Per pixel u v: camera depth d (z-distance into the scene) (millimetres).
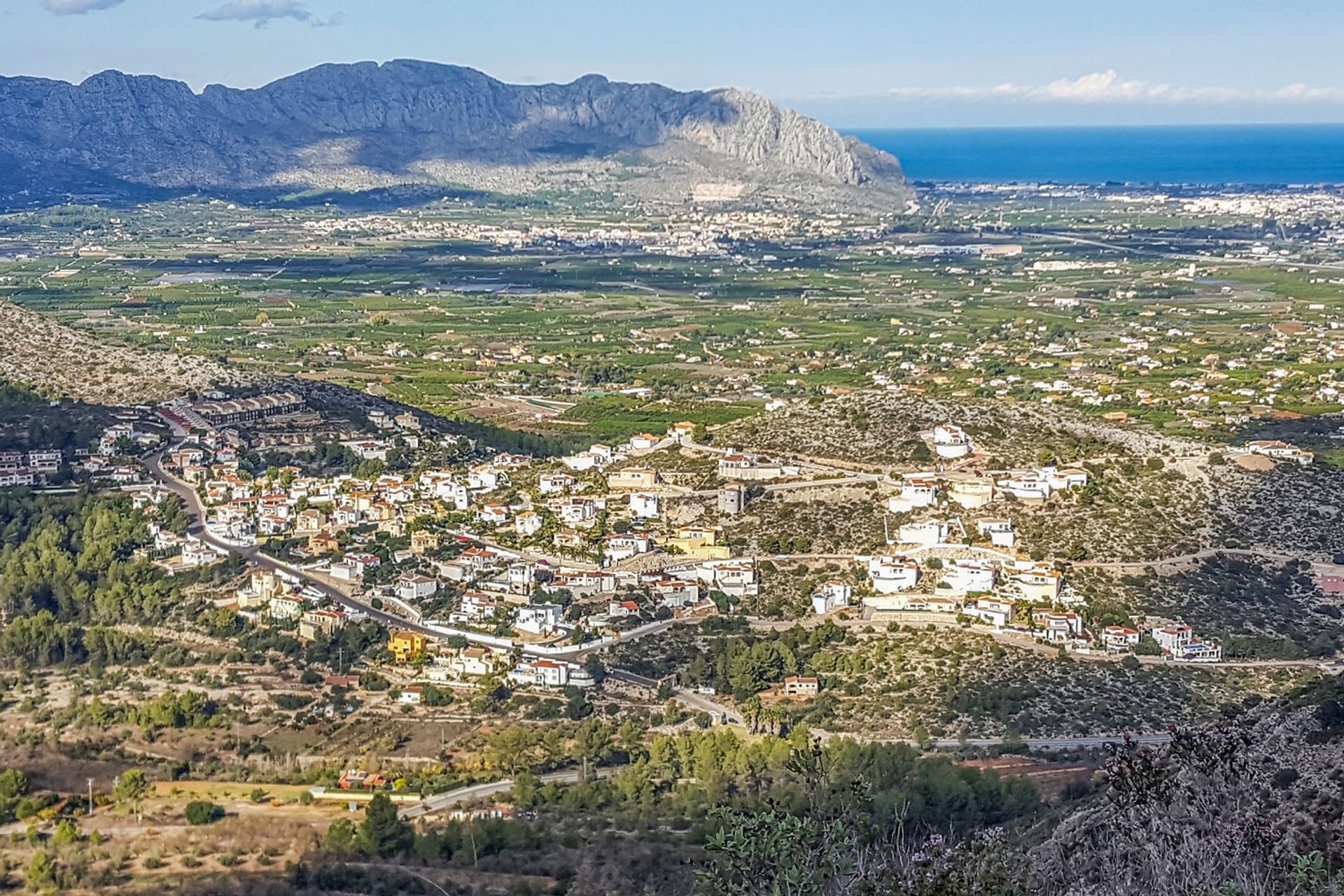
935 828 180000
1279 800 126812
